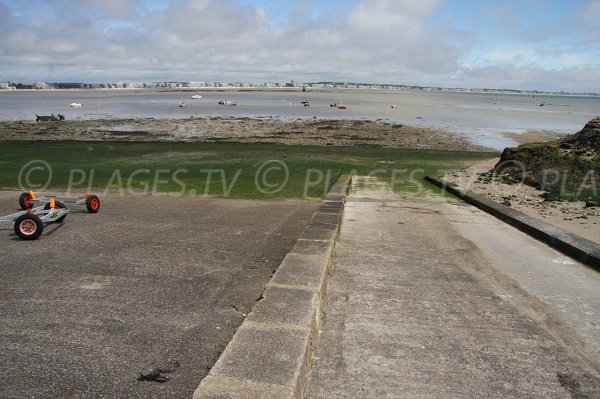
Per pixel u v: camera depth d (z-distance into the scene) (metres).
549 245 6.36
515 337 3.75
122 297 4.41
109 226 7.21
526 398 2.97
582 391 3.05
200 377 3.09
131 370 3.17
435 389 3.04
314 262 4.59
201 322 3.90
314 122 36.59
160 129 31.30
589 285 4.88
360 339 3.69
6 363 3.24
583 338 3.74
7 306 4.20
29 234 6.35
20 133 28.47
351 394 2.97
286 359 2.73
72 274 5.04
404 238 6.70
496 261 5.67
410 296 4.56
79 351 3.41
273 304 3.55
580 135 11.66
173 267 5.30
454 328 3.89
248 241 6.42
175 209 8.63
